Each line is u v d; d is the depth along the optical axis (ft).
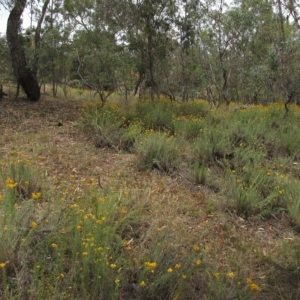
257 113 34.83
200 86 58.49
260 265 12.10
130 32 41.70
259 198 16.83
